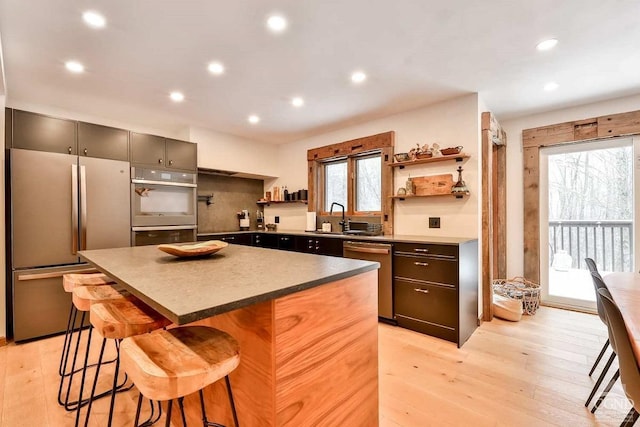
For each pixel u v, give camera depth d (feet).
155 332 3.59
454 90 9.55
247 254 6.19
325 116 12.05
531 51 7.27
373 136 12.34
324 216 14.90
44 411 5.54
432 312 8.75
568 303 11.25
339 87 9.31
